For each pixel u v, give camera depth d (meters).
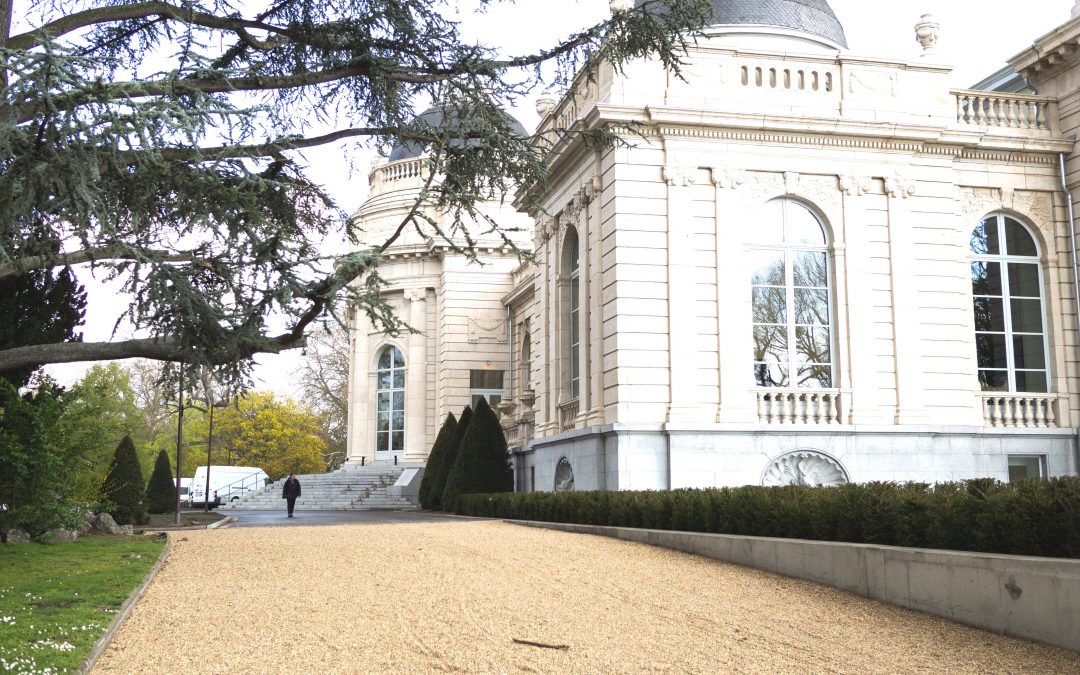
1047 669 8.31
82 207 9.34
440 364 41.06
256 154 11.03
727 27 26.16
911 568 10.89
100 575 12.46
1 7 12.18
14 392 16.81
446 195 12.50
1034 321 24.81
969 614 10.01
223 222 10.66
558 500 21.33
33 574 12.71
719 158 23.06
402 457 42.28
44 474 17.25
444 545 16.09
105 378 37.19
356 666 8.20
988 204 24.72
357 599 11.12
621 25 13.24
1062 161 24.94
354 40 12.88
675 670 8.32
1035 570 9.21
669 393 22.22
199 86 10.98
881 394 23.11
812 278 23.52
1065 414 24.08
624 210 22.56
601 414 22.95
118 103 9.11
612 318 22.58
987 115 24.92
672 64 13.74
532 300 37.62
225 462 64.62
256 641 9.06
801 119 23.09
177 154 10.16
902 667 8.52
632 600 11.38
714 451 21.98
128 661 8.30
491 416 30.44
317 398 65.88
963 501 10.78
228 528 20.98
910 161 23.94
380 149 13.47
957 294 23.84
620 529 17.67
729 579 12.95
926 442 22.95
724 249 22.80
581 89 24.81
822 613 10.77
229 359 11.20
